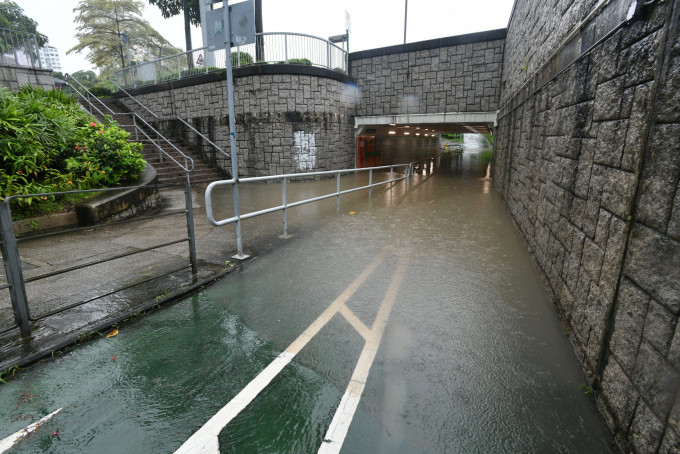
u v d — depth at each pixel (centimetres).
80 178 647
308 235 565
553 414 197
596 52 255
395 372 232
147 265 412
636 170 182
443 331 279
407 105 1355
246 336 274
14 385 218
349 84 1372
